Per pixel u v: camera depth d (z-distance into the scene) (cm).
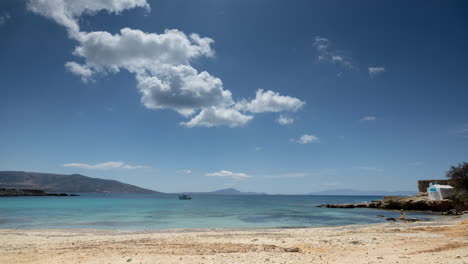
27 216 5028
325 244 1866
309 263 1184
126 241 2138
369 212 6694
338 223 4262
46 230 3050
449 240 1827
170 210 7100
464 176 6494
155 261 1212
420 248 1539
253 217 5238
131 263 1178
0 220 4300
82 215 5325
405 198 7562
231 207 9069
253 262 1202
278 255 1378
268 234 2692
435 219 4581
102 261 1221
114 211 6531
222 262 1200
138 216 5222
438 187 6631
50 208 7456
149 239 2269
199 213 6150
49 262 1221
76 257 1324
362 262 1180
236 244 1914
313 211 7138
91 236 2559
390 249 1549
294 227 3631
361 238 2147
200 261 1216
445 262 1112
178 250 1611
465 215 4997
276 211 7056
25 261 1251
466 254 1276
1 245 1956
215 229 3284
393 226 3356
